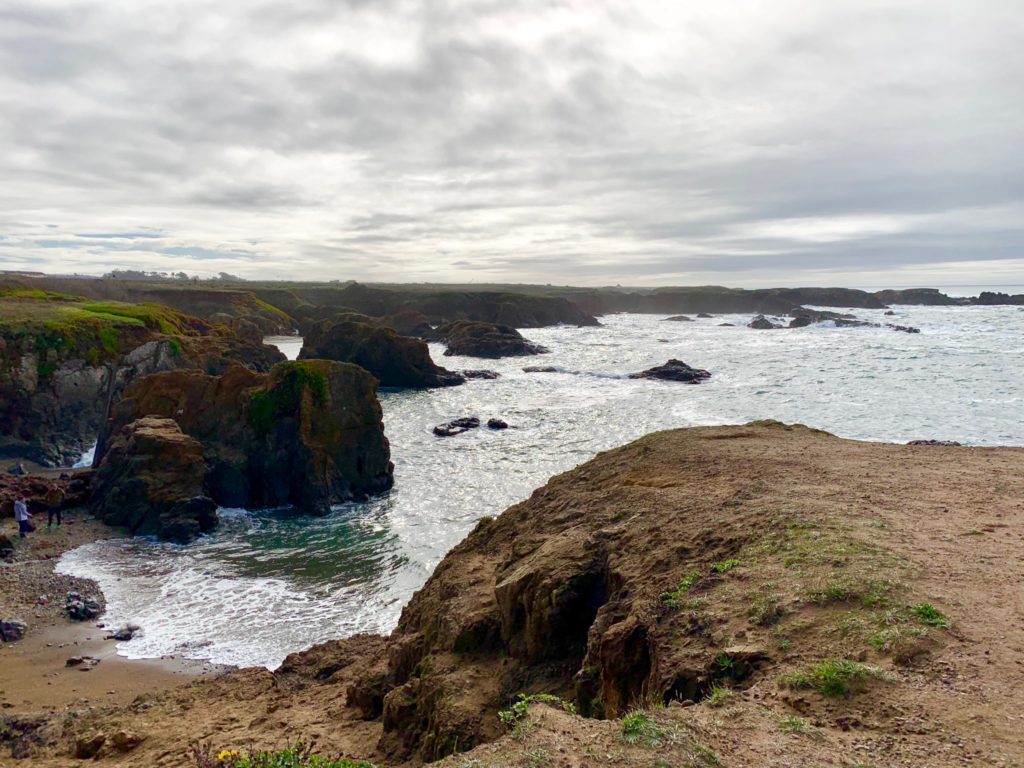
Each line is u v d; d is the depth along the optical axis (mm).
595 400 57250
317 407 33625
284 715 11969
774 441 17672
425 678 10062
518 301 144500
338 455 33750
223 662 17922
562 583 9906
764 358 77812
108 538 27953
